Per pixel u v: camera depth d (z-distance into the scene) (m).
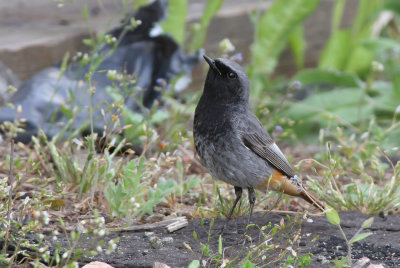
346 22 20.94
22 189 9.52
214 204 9.65
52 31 15.90
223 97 9.04
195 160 11.42
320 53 20.23
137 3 12.03
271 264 7.65
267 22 16.39
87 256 7.66
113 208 8.99
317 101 15.44
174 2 14.23
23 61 14.70
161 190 9.10
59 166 9.92
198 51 14.82
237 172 9.11
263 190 9.66
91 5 17.84
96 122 11.97
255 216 9.40
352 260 7.93
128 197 8.88
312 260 7.81
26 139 11.60
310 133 15.24
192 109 13.37
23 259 7.46
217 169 9.21
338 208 9.95
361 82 16.38
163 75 13.84
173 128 12.07
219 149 9.05
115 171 9.75
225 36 17.77
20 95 12.41
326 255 8.05
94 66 10.43
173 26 14.38
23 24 16.41
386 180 11.37
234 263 7.70
